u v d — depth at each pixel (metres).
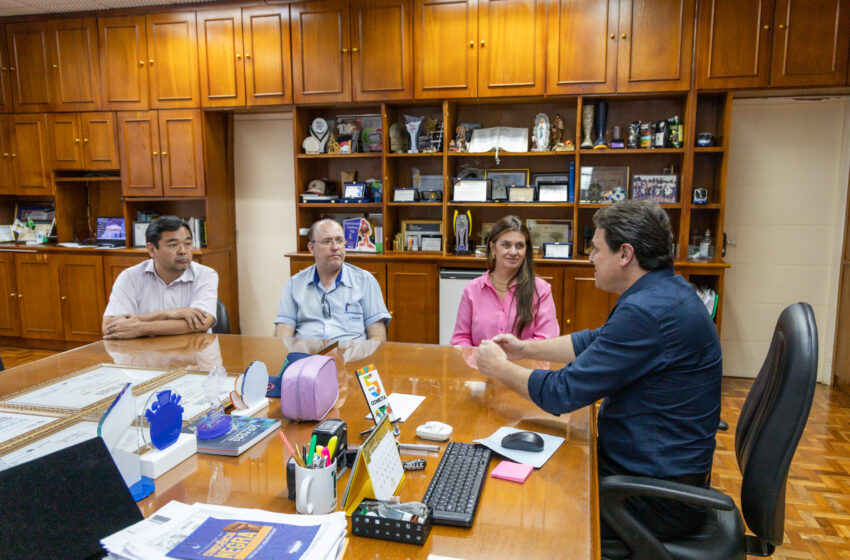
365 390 1.24
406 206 4.14
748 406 1.35
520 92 3.55
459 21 3.57
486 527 0.87
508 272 2.21
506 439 1.15
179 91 4.07
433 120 3.91
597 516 0.92
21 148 4.39
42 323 4.42
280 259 4.53
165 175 4.18
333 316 2.41
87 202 4.69
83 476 0.80
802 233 3.71
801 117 3.61
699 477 1.25
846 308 3.50
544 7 3.46
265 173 4.45
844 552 1.92
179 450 1.08
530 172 3.93
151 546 0.76
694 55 3.32
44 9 4.09
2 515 0.69
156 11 4.02
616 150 3.51
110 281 4.25
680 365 1.21
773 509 1.13
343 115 4.16
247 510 0.87
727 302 3.85
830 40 3.15
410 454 1.12
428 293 3.78
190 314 2.23
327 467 0.89
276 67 3.88
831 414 3.15
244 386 1.33
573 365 1.25
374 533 0.84
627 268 1.31
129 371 1.62
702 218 3.73
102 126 4.23
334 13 3.74
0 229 4.64
